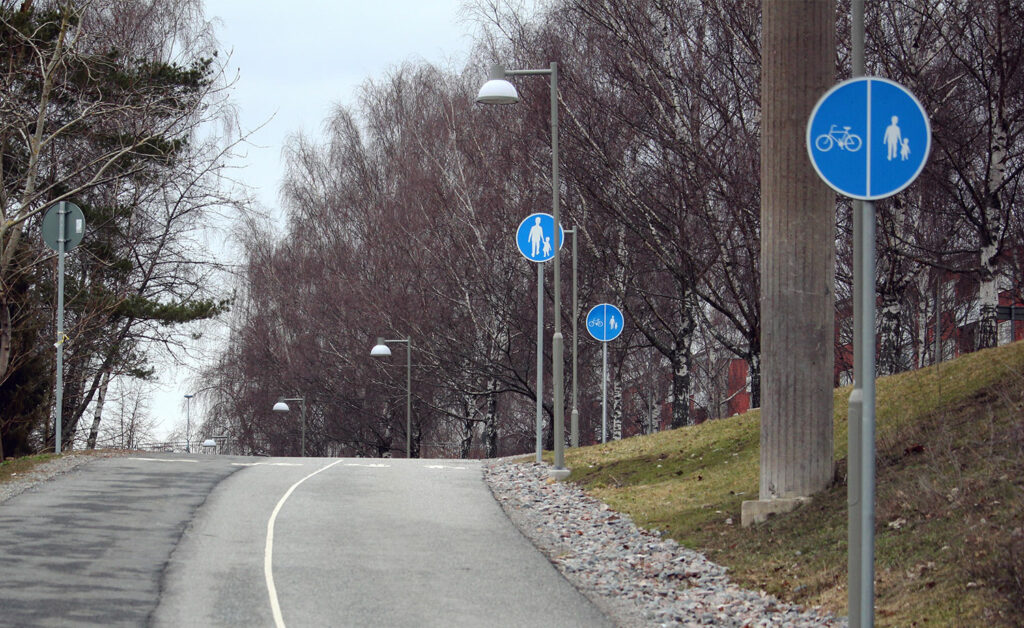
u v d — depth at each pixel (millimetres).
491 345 47000
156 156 30328
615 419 44250
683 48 29828
